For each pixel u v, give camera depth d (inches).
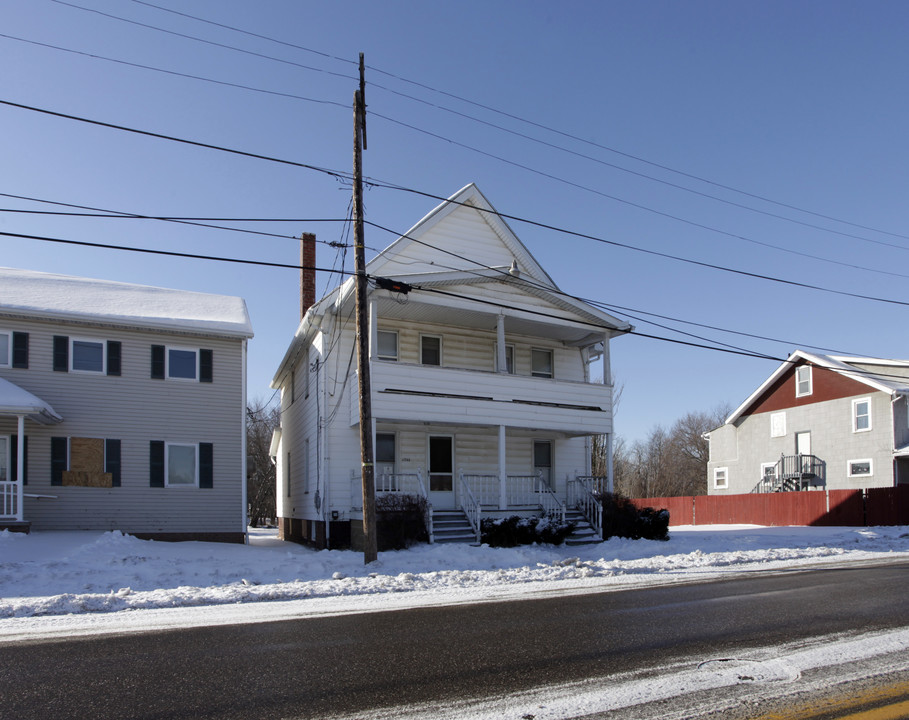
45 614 380.8
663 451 2839.6
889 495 1059.3
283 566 547.5
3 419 776.3
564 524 797.9
